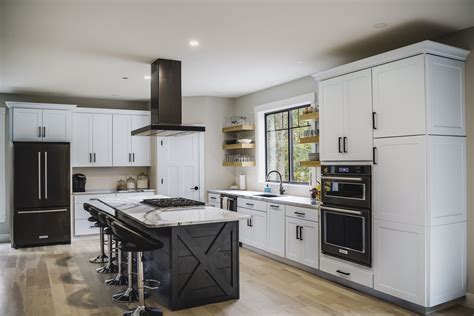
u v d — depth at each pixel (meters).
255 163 6.66
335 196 4.07
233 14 3.13
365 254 3.70
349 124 3.91
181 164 7.04
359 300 3.63
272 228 5.10
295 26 3.42
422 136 3.22
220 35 3.65
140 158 7.28
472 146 3.46
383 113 3.55
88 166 6.86
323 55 4.34
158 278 3.76
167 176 7.01
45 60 4.44
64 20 3.23
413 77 3.30
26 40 3.73
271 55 4.32
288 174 6.07
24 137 6.13
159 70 4.42
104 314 3.32
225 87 6.20
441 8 3.04
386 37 3.74
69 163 6.38
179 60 4.50
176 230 3.40
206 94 6.87
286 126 6.12
